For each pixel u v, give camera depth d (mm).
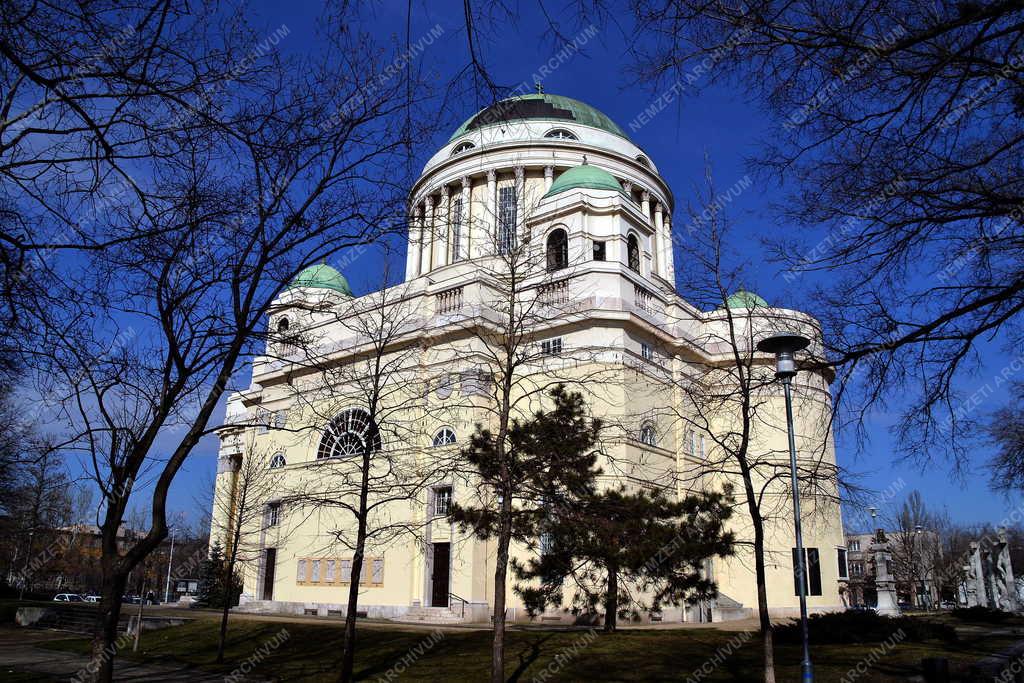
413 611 33000
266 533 41094
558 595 21797
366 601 35406
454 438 33500
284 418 41812
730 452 16625
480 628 27656
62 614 37906
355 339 39312
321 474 38000
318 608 37406
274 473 40406
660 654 19812
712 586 21594
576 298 35031
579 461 19484
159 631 30703
